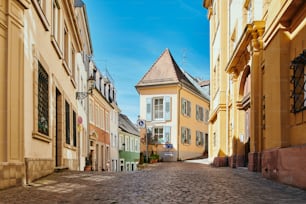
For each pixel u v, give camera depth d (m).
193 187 8.57
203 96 43.84
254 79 13.71
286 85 9.66
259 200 6.64
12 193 7.52
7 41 8.51
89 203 6.38
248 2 15.53
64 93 16.27
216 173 13.06
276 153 9.80
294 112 9.25
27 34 9.49
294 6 8.88
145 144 36.75
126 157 49.91
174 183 9.48
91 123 31.42
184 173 13.20
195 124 41.44
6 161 8.27
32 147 9.98
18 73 8.82
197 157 40.56
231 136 19.06
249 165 14.16
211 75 27.42
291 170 8.81
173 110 37.09
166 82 37.19
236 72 17.41
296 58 9.05
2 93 8.37
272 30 10.12
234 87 17.61
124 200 6.68
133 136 53.84
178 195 7.27
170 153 36.59
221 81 21.19
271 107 10.39
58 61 14.73
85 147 28.08
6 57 8.48
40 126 11.10
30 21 9.80
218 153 20.77
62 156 15.40
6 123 8.35
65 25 17.31
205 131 44.38
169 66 38.50
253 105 13.75
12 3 8.66
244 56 15.74
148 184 9.25
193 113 41.12
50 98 12.70
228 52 20.17
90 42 32.72
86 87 29.75
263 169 11.10
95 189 8.23
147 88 37.94
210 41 28.12
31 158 9.66
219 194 7.39
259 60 13.59
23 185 8.88
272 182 9.59
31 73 9.92
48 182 9.66
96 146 34.38
